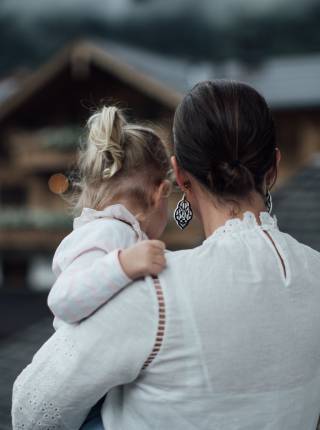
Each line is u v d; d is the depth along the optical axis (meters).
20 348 4.70
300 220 4.98
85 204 1.37
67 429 1.09
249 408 1.00
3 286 23.05
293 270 1.06
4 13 66.50
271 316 1.01
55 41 68.50
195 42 66.75
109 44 23.09
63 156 21.02
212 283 1.00
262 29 59.38
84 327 1.04
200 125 1.07
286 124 19.05
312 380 1.06
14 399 1.11
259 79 21.95
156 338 0.99
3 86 30.44
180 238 18.36
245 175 1.06
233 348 0.99
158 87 18.80
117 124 1.34
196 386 0.99
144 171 1.35
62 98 21.08
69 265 1.20
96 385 1.03
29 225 22.66
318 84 20.23
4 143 22.80
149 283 1.01
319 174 5.79
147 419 1.03
